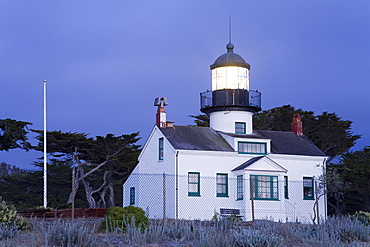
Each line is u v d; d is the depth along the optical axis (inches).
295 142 1807.3
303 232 897.5
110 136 2266.2
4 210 863.7
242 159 1672.0
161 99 1733.5
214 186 1615.4
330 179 1686.8
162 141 1678.2
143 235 770.8
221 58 1820.9
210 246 730.2
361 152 2374.5
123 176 2436.0
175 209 1556.3
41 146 2224.4
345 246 776.9
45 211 1226.6
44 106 1764.3
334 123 2438.5
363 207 2176.4
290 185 1704.0
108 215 908.6
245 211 1584.6
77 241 711.7
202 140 1676.9
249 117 1802.4
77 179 2281.0
